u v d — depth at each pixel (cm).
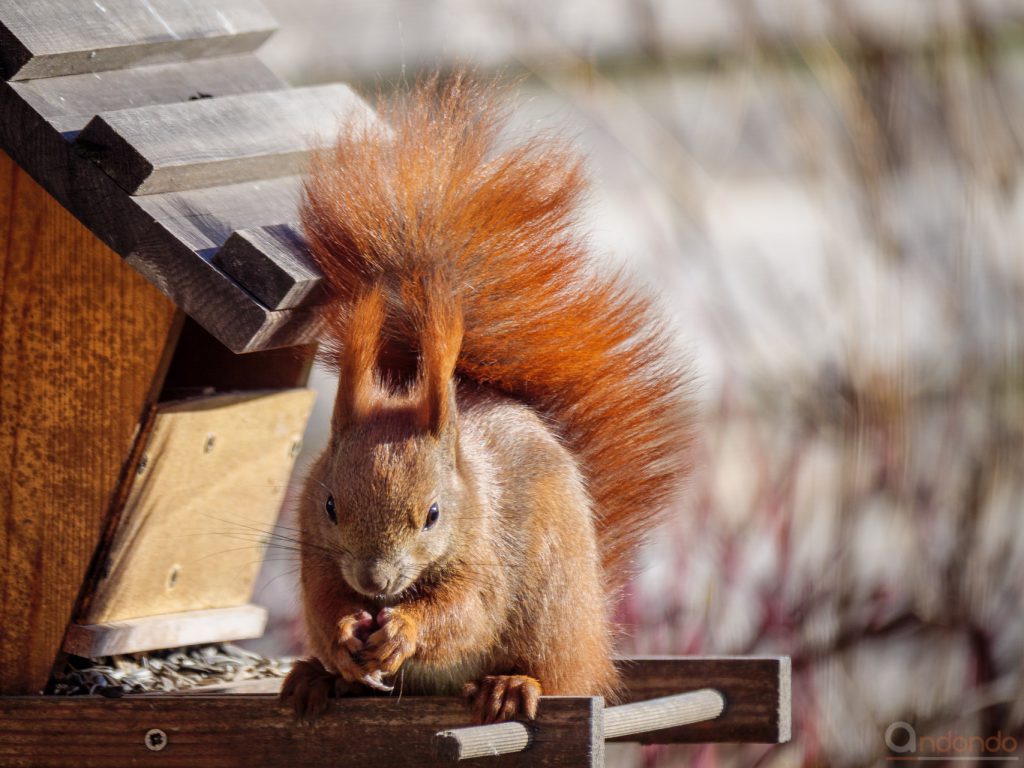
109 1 1066
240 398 1103
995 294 1698
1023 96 1838
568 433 1056
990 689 1565
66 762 993
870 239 1703
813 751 1483
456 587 922
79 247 1029
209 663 1152
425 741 928
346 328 951
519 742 884
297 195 1048
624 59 2084
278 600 1709
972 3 1731
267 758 954
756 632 1515
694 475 1280
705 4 2123
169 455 1065
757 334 1866
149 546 1080
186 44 1093
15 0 1018
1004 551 1600
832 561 1558
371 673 889
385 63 2022
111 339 1029
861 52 1742
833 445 1628
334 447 930
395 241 986
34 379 1040
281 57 2031
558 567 958
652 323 1087
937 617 1569
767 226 2030
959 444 1630
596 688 1003
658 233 1822
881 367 1630
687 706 1045
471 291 1001
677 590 1509
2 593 1046
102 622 1063
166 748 978
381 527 886
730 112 1950
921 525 1592
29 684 1041
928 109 1725
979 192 1705
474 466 943
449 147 1020
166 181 972
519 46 1880
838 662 1530
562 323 1023
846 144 1744
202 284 948
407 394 978
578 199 1037
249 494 1149
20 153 980
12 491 1045
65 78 1020
